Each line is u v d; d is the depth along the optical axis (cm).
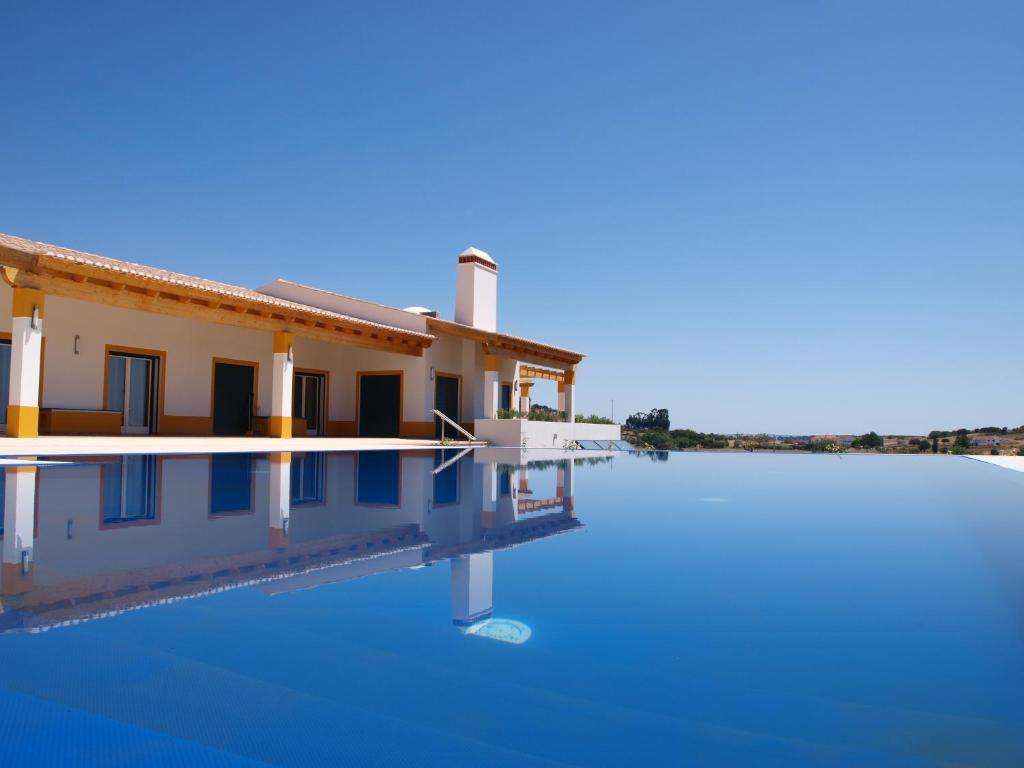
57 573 335
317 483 816
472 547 434
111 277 1237
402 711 182
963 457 1717
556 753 159
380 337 1841
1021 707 189
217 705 184
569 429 2172
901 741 167
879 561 402
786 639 250
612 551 427
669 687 202
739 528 532
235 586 316
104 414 1470
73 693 191
